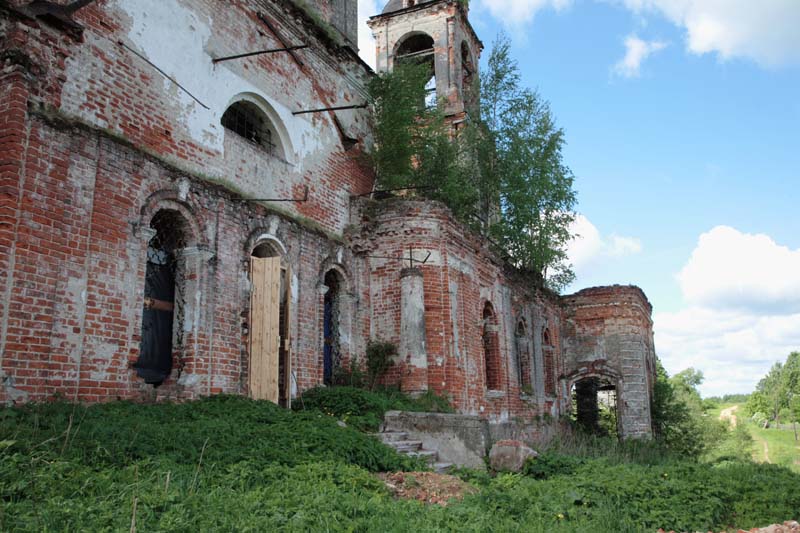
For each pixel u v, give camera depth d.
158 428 8.22
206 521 5.54
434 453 12.56
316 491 6.94
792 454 56.94
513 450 11.77
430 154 19.88
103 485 6.07
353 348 16.59
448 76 27.38
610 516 8.38
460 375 17.39
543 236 23.14
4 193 8.63
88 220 9.77
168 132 11.94
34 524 4.95
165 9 12.22
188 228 11.90
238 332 12.64
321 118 17.03
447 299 17.28
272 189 14.66
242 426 9.52
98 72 10.59
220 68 13.56
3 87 9.05
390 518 6.42
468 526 6.68
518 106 23.25
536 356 25.38
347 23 20.50
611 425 32.56
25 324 8.66
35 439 6.90
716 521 9.90
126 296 10.26
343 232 17.30
